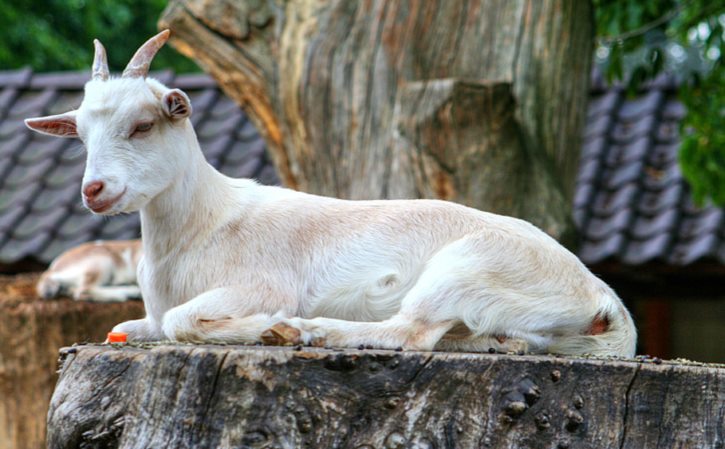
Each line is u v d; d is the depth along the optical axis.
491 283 8.50
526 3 14.55
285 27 14.80
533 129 14.19
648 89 23.53
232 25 14.83
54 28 37.22
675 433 7.72
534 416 7.51
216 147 22.61
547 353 8.74
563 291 8.71
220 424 7.05
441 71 14.41
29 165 23.42
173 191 8.94
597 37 18.06
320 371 7.17
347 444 7.17
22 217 21.77
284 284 8.88
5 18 34.41
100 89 8.59
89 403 7.48
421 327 8.32
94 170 8.33
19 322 15.47
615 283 20.31
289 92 14.62
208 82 24.97
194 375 7.09
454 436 7.31
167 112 8.59
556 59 14.48
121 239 20.97
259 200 9.34
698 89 18.44
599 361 7.70
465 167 13.23
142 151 8.54
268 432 7.05
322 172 14.54
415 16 14.45
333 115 14.42
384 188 13.90
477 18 14.51
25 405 15.45
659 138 22.02
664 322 21.88
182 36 15.05
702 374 7.78
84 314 15.61
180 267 9.05
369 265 8.84
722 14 18.16
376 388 7.24
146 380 7.22
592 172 20.95
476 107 13.22
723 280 19.83
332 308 8.88
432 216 8.98
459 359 7.38
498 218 9.08
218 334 8.45
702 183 18.19
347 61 14.47
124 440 7.24
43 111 24.70
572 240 13.84
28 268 21.00
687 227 19.48
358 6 14.70
